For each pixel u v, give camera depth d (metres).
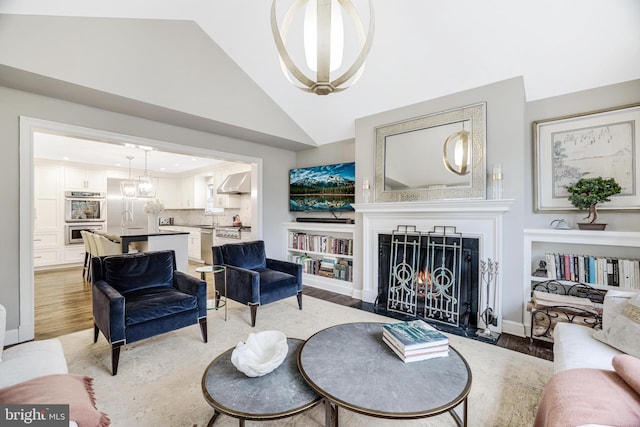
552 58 2.47
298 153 5.14
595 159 2.61
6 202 2.50
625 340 1.51
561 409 1.09
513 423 1.59
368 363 1.51
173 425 1.56
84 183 6.40
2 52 2.08
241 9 2.89
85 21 2.45
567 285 2.70
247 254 3.60
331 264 4.39
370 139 3.77
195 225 7.68
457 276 2.98
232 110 3.50
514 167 2.71
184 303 2.43
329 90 1.46
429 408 1.18
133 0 2.56
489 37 2.50
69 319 3.09
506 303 2.76
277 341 1.65
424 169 3.26
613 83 2.54
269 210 4.76
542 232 2.63
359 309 3.45
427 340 1.57
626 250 2.54
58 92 2.55
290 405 1.23
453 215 3.03
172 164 6.64
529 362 2.23
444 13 2.45
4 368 1.33
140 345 2.50
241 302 3.03
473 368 2.15
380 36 2.81
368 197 3.75
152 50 2.83
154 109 2.97
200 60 3.19
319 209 4.59
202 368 2.14
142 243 4.88
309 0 1.39
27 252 2.60
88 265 4.84
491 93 2.83
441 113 3.13
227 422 1.58
